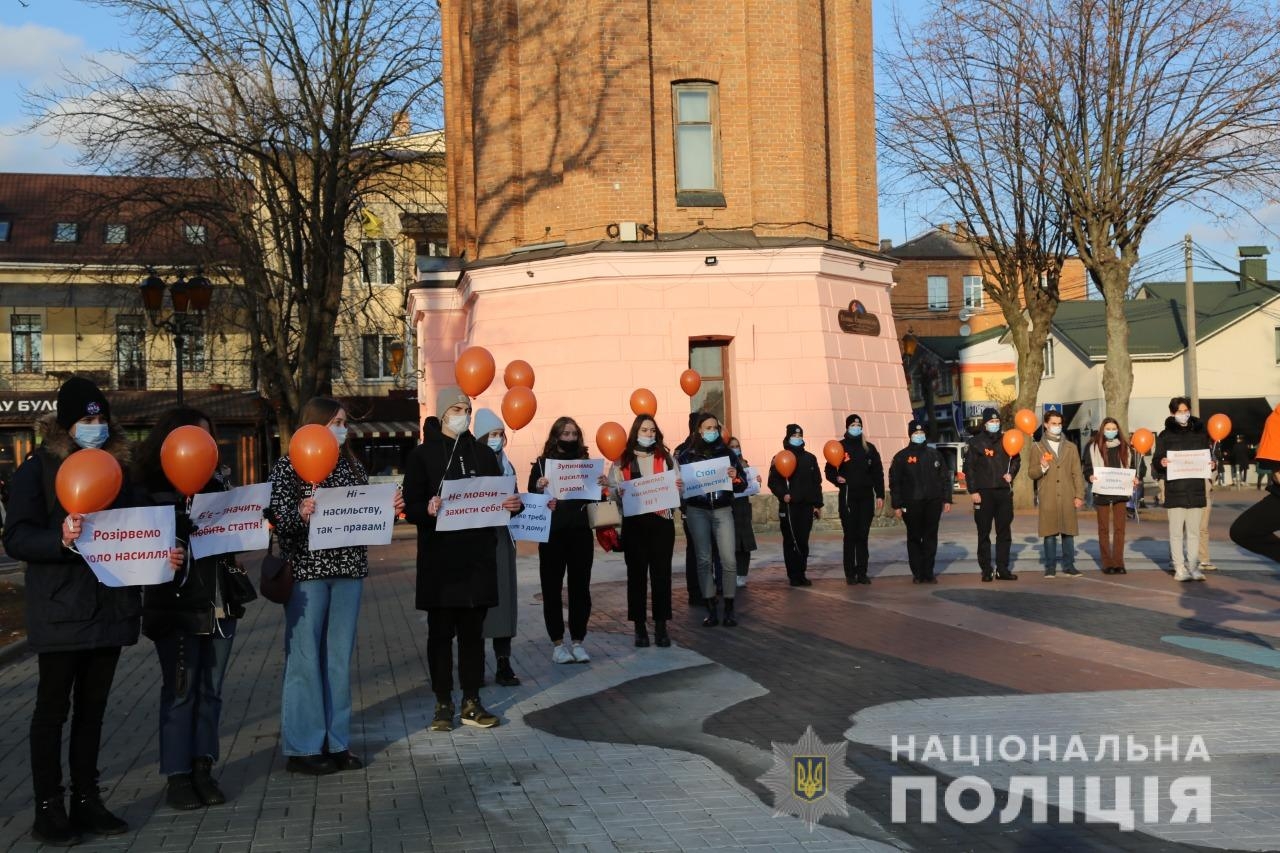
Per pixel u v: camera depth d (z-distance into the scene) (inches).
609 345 976.9
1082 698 331.9
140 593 238.1
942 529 1010.7
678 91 1032.8
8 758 299.0
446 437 318.7
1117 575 630.5
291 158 1206.9
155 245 1409.9
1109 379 1161.4
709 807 240.2
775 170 1029.2
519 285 1015.6
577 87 1022.4
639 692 359.6
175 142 1129.4
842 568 702.5
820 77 1066.1
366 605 613.3
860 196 1088.2
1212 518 1123.9
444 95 1278.3
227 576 256.2
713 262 987.3
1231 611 492.4
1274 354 2011.6
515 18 1079.0
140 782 272.5
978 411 2229.3
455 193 1266.0
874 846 214.5
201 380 2004.2
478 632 322.0
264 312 1444.4
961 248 2583.7
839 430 991.0
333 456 266.4
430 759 285.4
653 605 440.5
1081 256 1176.8
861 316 1042.1
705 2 1031.6
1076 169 1147.9
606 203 1003.3
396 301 1977.1
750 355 989.2
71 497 220.2
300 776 271.6
